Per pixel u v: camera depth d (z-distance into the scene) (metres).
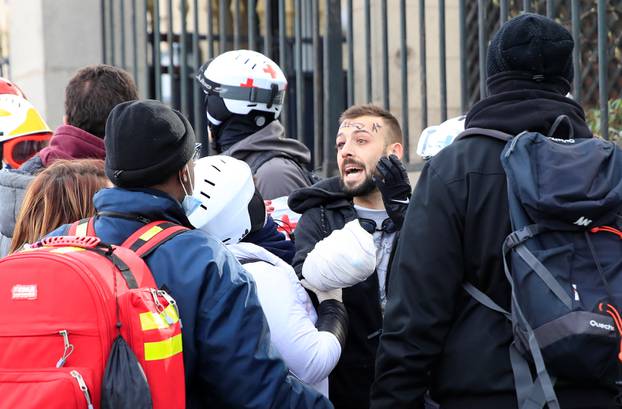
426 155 5.34
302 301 4.16
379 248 4.96
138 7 10.77
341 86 8.10
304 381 3.95
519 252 3.62
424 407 4.12
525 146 3.74
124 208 3.43
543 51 3.96
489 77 4.12
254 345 3.25
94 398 3.01
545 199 3.57
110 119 3.50
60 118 10.73
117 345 3.03
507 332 3.73
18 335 3.05
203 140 8.99
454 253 3.79
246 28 10.83
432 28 9.70
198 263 3.27
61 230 3.55
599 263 3.60
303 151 6.10
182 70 9.30
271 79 5.95
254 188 4.23
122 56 10.15
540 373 3.54
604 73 6.04
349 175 5.03
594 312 3.52
